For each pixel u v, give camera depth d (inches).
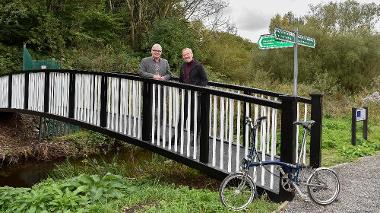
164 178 314.2
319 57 956.0
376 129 490.0
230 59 1032.2
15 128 581.9
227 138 367.6
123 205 216.1
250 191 210.8
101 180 242.5
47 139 552.7
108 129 340.8
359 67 960.9
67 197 213.5
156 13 994.7
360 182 260.5
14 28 775.1
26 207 215.6
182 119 275.9
